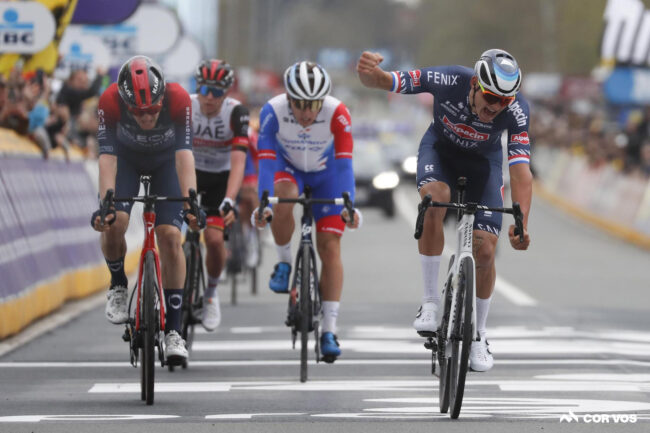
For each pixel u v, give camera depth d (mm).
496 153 23016
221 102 29750
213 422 20594
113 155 23453
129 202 23547
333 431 19750
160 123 23234
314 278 26609
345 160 26781
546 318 37719
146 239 22781
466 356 20484
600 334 34000
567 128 126000
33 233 35750
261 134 26594
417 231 20984
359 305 40938
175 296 23828
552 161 125688
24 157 37250
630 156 85625
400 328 34875
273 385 25203
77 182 44625
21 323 32469
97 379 25984
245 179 40844
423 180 22625
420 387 24969
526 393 24047
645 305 42594
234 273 41281
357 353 30078
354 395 23906
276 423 20500
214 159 30688
